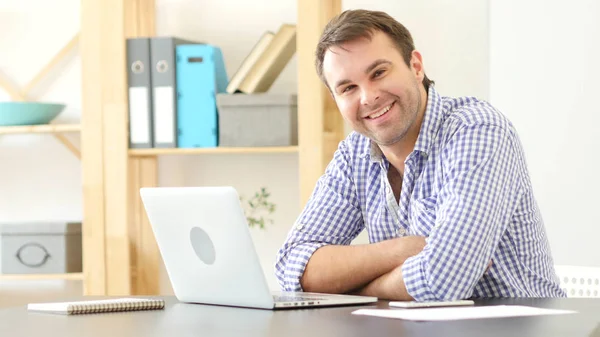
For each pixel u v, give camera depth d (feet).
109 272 10.13
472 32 10.12
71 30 11.33
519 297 5.61
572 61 9.13
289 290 6.18
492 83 9.39
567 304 4.93
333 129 10.19
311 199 6.81
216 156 11.12
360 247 5.95
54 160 11.46
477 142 5.75
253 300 5.05
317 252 6.08
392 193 6.42
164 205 5.48
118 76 10.06
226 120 9.87
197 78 10.00
